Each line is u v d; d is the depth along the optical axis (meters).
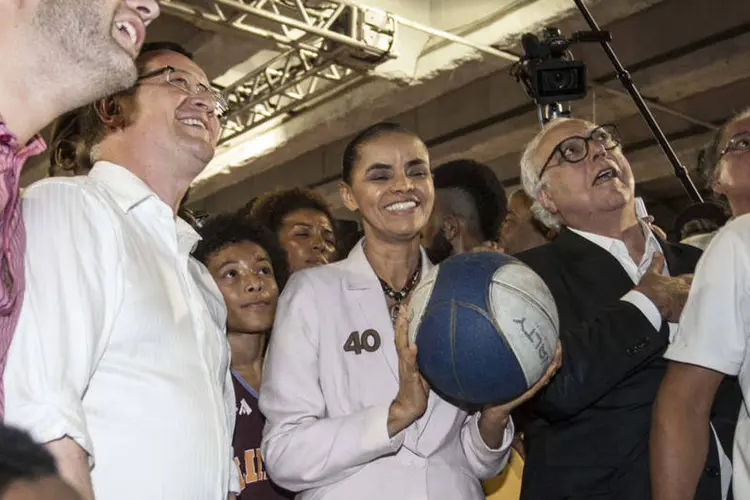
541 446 2.93
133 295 2.10
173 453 2.06
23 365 1.84
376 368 2.76
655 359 2.86
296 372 2.75
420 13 9.91
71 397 1.86
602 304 2.99
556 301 3.01
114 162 2.48
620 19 9.58
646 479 2.78
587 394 2.78
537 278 2.57
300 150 12.33
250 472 3.14
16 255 1.88
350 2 9.21
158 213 2.34
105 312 2.02
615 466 2.80
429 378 2.52
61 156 2.86
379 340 2.80
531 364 2.46
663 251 3.13
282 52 10.02
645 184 11.80
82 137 2.69
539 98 3.88
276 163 12.82
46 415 1.80
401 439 2.61
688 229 4.52
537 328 2.47
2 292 1.81
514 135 11.08
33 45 1.87
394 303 2.91
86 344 1.93
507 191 12.34
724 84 9.61
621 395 2.84
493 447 2.79
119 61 1.96
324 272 2.93
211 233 3.57
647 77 9.77
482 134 11.34
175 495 2.06
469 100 11.19
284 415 2.71
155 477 2.03
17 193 1.87
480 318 2.44
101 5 1.91
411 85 10.27
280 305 2.90
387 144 2.95
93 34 1.90
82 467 1.84
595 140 3.21
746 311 2.54
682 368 2.60
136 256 2.16
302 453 2.61
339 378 2.76
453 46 9.81
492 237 4.11
